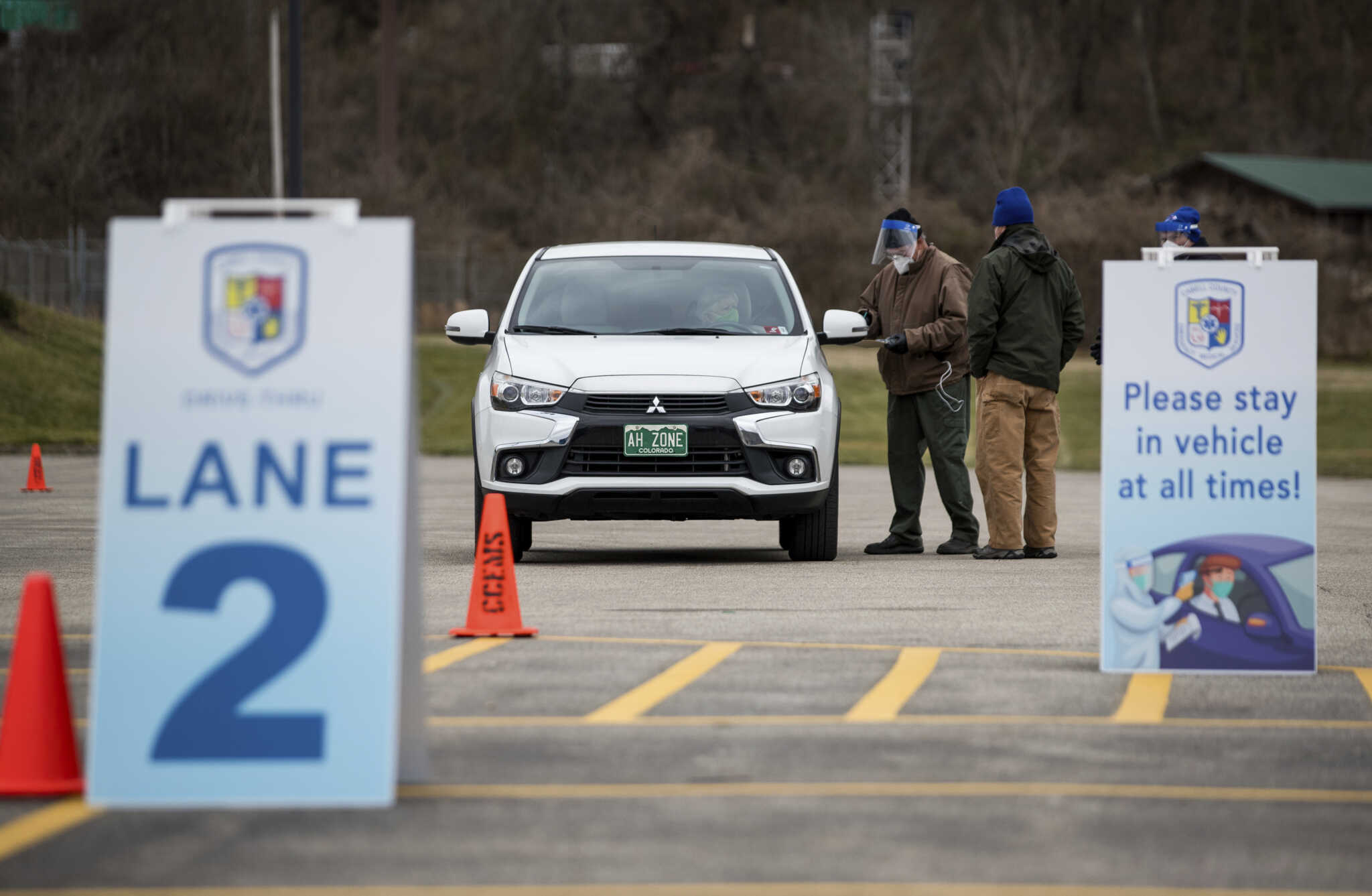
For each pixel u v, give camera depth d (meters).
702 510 39.06
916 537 43.69
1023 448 41.88
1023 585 36.03
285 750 17.44
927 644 27.89
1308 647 25.33
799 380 39.78
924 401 42.97
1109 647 25.31
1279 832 16.72
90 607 32.84
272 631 17.61
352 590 17.66
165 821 16.89
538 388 39.16
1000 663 26.12
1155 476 25.31
